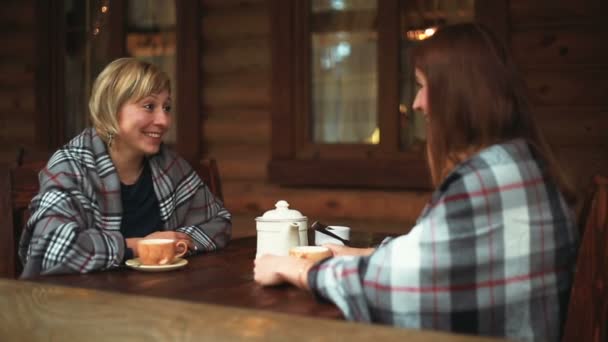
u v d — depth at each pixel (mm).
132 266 2041
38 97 6969
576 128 4996
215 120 6234
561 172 1775
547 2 5004
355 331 1361
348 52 5777
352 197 5629
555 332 1685
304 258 1906
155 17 6648
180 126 6273
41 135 6961
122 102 2295
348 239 2477
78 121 6980
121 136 2352
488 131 1690
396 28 5438
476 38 1707
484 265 1584
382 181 5441
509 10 5098
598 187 1888
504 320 1611
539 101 5082
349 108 5793
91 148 2309
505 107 1694
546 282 1656
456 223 1583
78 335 1682
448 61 1700
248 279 1941
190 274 2008
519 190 1630
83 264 1998
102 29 5547
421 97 1776
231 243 2678
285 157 5840
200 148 6270
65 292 1702
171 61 6609
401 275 1582
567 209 1724
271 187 6016
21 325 1759
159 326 1567
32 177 2404
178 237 2342
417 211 5383
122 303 1613
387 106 5496
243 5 6098
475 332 1589
